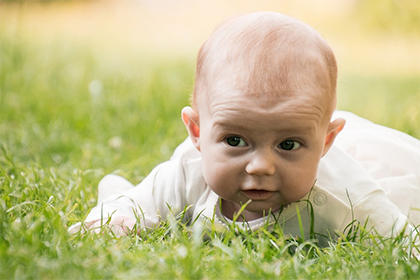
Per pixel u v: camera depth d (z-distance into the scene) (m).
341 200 3.35
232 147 3.02
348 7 16.25
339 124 3.29
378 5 15.29
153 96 7.04
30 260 2.50
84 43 12.60
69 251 2.68
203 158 3.15
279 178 3.02
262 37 3.09
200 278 2.50
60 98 7.07
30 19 15.90
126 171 4.72
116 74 8.62
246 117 2.93
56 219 2.92
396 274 2.64
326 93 3.08
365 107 7.33
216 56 3.13
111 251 2.68
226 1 18.17
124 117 6.36
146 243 3.02
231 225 3.19
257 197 3.06
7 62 8.13
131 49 12.24
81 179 4.10
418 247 3.26
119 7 17.83
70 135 5.65
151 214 3.55
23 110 6.41
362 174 3.45
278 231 3.06
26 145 5.18
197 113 3.31
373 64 12.05
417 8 15.08
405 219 3.33
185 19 16.84
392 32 14.89
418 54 13.06
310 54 3.07
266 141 2.96
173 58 11.08
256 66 2.99
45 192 3.79
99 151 5.21
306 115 2.96
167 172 3.64
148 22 16.53
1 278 2.40
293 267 2.67
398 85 9.62
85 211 3.76
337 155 3.52
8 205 3.40
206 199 3.47
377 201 3.37
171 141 5.57
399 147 4.09
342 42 14.14
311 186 3.12
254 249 3.07
